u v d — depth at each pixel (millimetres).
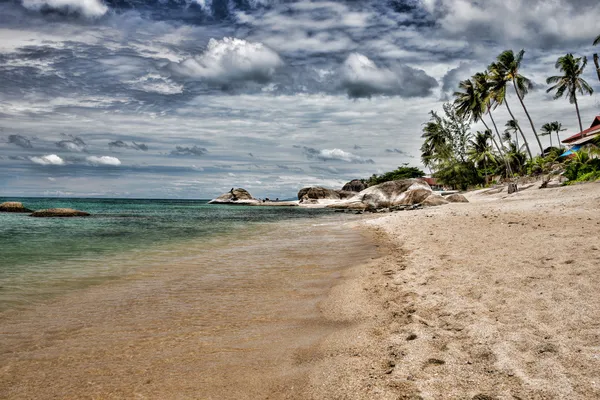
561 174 33375
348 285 6625
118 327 4555
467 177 63094
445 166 62844
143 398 2885
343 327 4488
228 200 81000
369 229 17312
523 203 21719
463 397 2660
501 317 4129
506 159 54812
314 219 29125
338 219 28422
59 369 3410
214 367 3441
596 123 55906
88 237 15094
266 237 15414
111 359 3631
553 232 8875
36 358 3650
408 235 13094
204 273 7840
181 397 2891
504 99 45656
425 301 5121
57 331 4410
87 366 3477
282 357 3650
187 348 3908
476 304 4680
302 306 5457
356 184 88562
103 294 6117
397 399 2695
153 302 5656
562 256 6320
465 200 35875
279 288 6539
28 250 11172
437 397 2684
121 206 68188
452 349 3473
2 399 2869
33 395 2939
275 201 81000
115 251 11234
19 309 5258
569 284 4836
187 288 6539
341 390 2898
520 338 3516
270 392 2947
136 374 3311
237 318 4914
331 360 3502
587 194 20797
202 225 22703
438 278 6254
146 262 9234
